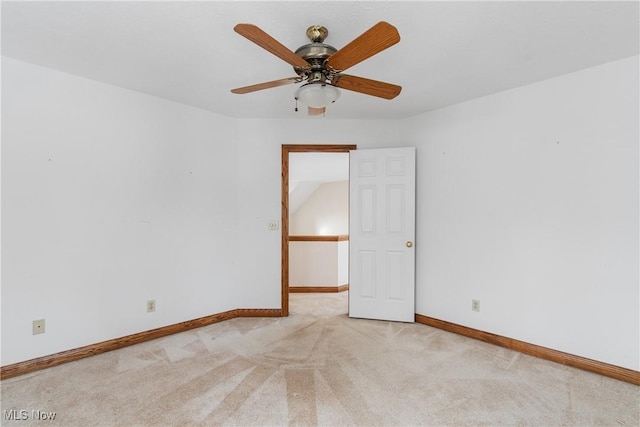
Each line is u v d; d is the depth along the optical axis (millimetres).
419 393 2037
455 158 3184
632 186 2252
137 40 2051
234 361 2484
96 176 2672
